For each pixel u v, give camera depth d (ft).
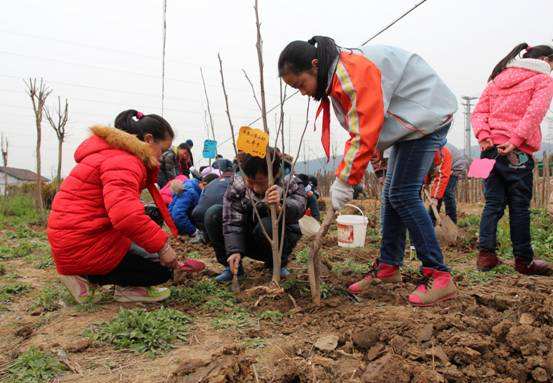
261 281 12.14
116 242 9.88
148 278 10.44
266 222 11.97
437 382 6.29
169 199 21.93
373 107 8.22
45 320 9.67
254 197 11.68
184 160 31.96
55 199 9.80
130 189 9.24
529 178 12.05
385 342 7.53
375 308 9.49
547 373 6.47
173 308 10.19
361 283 10.56
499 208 12.66
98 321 9.25
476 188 45.70
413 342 7.45
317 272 9.79
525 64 12.00
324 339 7.86
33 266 15.42
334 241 18.99
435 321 8.01
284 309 9.78
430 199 17.98
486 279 12.11
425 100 8.99
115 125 10.44
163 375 7.02
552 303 8.39
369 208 36.06
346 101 8.48
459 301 9.59
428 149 9.23
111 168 9.25
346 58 8.53
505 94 12.23
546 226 21.33
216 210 12.29
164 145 10.57
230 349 7.29
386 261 10.56
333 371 6.93
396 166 9.46
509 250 16.03
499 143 12.22
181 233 20.39
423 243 9.43
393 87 8.83
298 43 8.70
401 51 9.16
